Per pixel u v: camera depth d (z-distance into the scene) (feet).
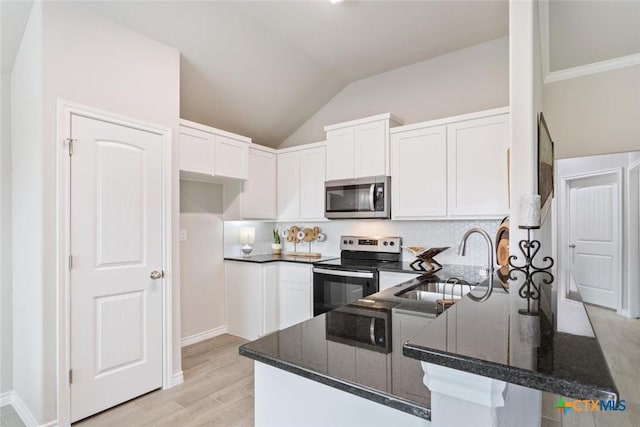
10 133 8.10
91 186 7.26
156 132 8.46
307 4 8.52
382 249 11.71
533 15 5.68
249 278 12.10
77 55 7.13
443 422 2.18
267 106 12.43
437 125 9.98
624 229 7.81
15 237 7.80
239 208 12.24
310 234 13.48
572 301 3.37
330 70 11.97
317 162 12.42
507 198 8.84
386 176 10.68
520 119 5.68
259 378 3.61
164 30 8.43
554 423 5.20
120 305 7.71
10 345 7.97
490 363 1.84
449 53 11.00
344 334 3.90
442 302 5.65
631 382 7.23
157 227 8.43
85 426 6.87
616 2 6.83
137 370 7.98
